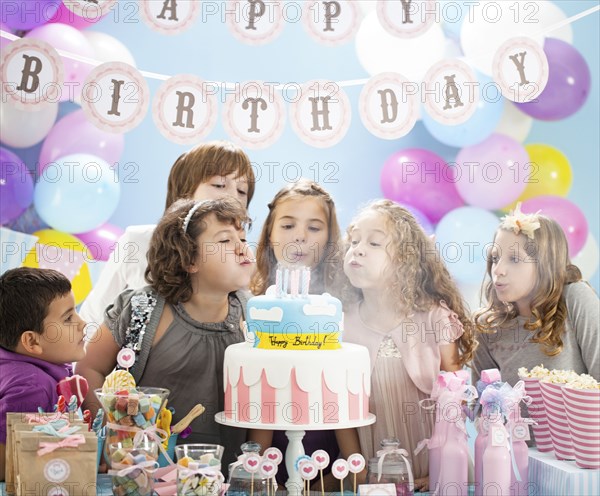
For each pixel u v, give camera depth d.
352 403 2.36
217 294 2.67
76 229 2.71
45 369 2.56
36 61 2.68
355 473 2.45
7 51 2.66
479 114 2.80
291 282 2.47
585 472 2.30
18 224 2.68
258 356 2.33
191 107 2.73
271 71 2.77
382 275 2.73
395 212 2.77
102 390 2.39
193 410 2.52
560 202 2.81
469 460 2.71
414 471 2.67
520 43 2.80
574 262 2.80
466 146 2.80
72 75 2.70
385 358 2.70
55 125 2.70
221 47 2.76
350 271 2.74
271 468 2.36
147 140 2.73
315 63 2.78
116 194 2.72
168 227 2.67
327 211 2.76
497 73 2.81
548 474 2.39
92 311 2.69
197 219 2.67
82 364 2.64
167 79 2.73
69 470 2.17
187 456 2.24
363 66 2.79
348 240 2.76
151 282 2.67
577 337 2.72
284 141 2.76
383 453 2.42
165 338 2.64
